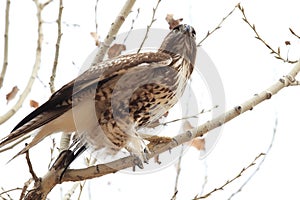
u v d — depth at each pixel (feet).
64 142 36.27
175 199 35.70
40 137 35.47
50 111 35.12
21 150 33.47
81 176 33.96
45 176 33.17
